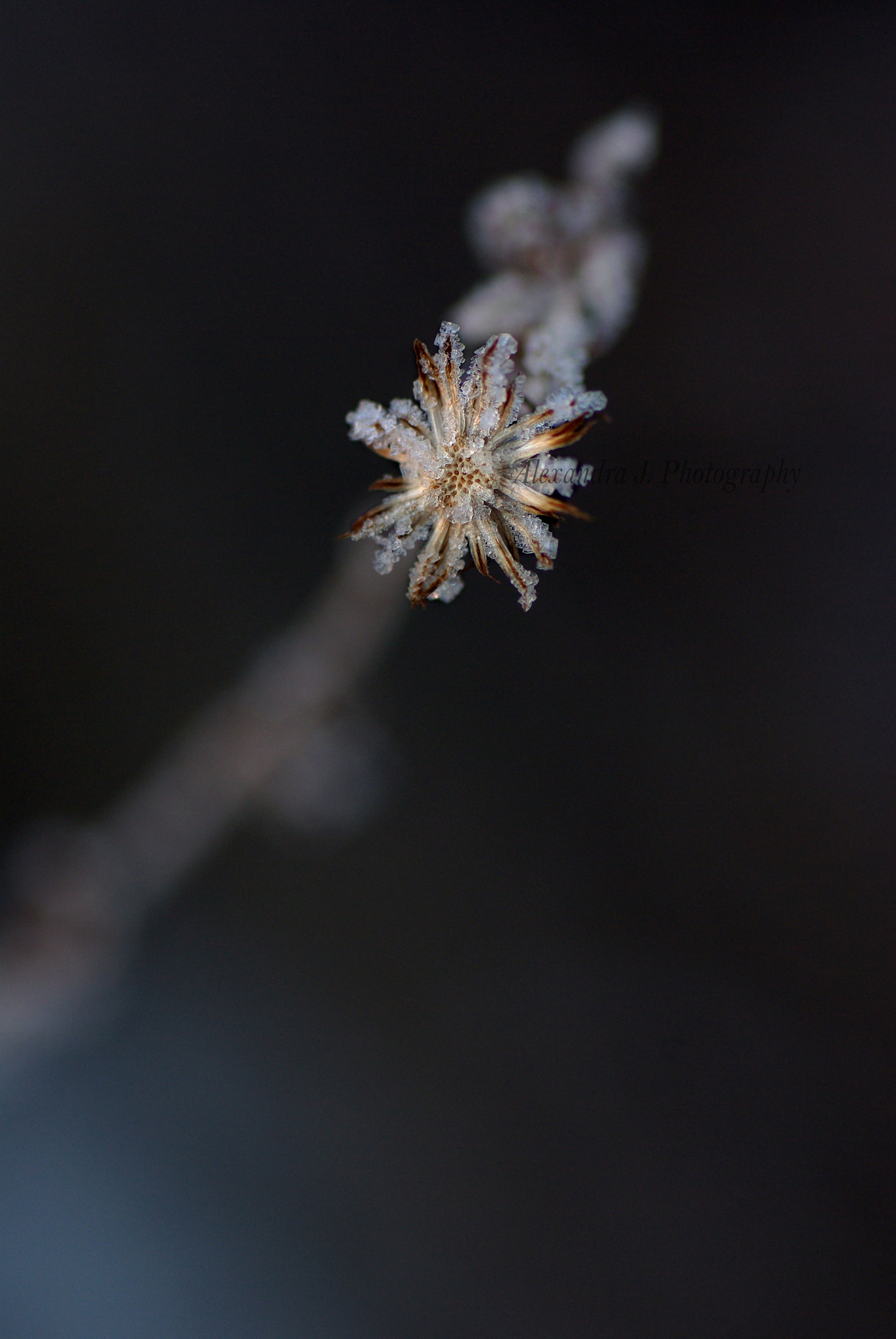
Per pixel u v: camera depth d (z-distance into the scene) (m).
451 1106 0.35
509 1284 0.33
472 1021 0.36
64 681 0.35
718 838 0.37
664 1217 0.33
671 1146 0.34
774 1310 0.32
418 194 0.36
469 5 0.37
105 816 0.33
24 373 0.36
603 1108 0.35
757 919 0.36
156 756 0.35
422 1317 0.32
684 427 0.35
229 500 0.37
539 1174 0.34
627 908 0.37
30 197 0.36
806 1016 0.35
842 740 0.36
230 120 0.37
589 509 0.36
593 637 0.37
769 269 0.35
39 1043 0.31
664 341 0.35
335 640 0.26
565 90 0.36
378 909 0.37
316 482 0.36
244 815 0.31
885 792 0.36
